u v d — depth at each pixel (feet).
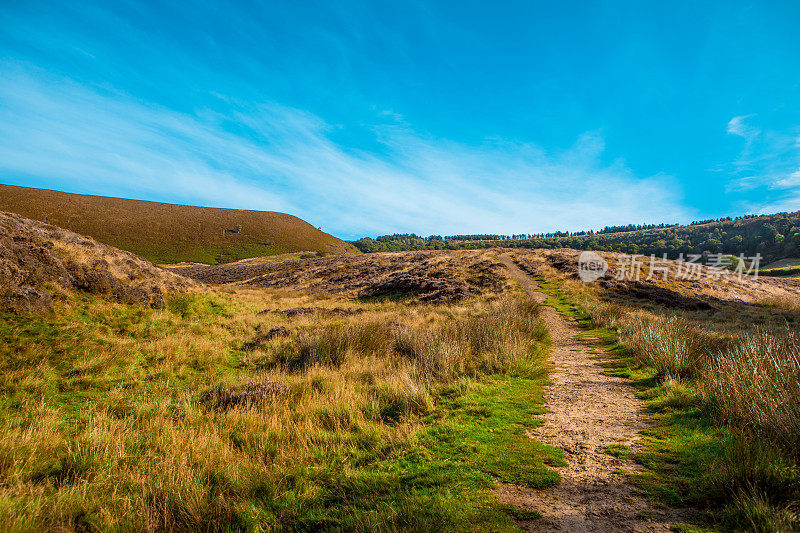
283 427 17.85
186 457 14.25
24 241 40.96
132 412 20.77
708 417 16.99
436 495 11.43
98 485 12.58
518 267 137.80
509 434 16.80
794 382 14.55
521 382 26.63
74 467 13.99
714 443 13.89
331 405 20.53
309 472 13.60
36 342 29.78
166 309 47.34
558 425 17.97
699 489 10.77
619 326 51.01
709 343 30.42
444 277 113.60
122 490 12.59
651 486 11.47
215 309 54.24
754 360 18.11
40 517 10.55
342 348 34.99
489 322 41.11
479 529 9.57
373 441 16.51
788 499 9.48
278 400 21.91
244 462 14.14
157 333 39.27
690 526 9.19
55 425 17.78
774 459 10.95
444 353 29.99
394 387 23.12
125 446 16.01
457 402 21.76
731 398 16.52
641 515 9.92
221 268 229.45
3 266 35.22
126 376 27.66
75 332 33.19
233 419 19.04
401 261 152.87
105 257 48.62
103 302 41.37
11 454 13.89
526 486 12.01
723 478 10.55
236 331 46.34
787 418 12.75
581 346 43.42
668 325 34.53
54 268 40.37
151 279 51.19
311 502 11.71
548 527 9.60
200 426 17.99
